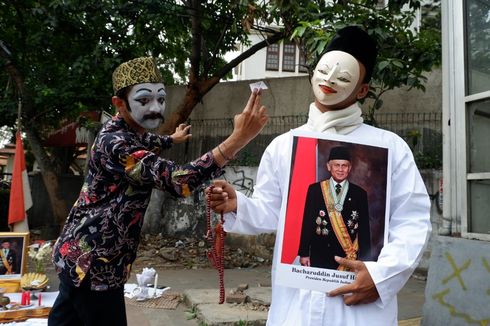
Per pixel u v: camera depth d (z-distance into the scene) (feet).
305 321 5.28
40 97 26.35
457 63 10.32
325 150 5.59
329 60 5.79
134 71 6.77
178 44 30.76
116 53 25.76
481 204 9.64
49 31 26.71
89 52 27.37
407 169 5.67
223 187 5.81
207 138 29.30
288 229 5.39
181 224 28.55
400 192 5.58
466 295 9.43
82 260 6.47
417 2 17.94
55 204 29.32
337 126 5.94
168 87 31.37
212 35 28.50
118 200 6.53
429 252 20.24
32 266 20.70
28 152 46.01
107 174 6.55
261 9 18.35
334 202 5.44
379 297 5.13
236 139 5.67
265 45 26.89
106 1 24.91
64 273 6.60
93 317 6.61
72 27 26.71
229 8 26.71
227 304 14.53
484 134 9.64
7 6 29.07
